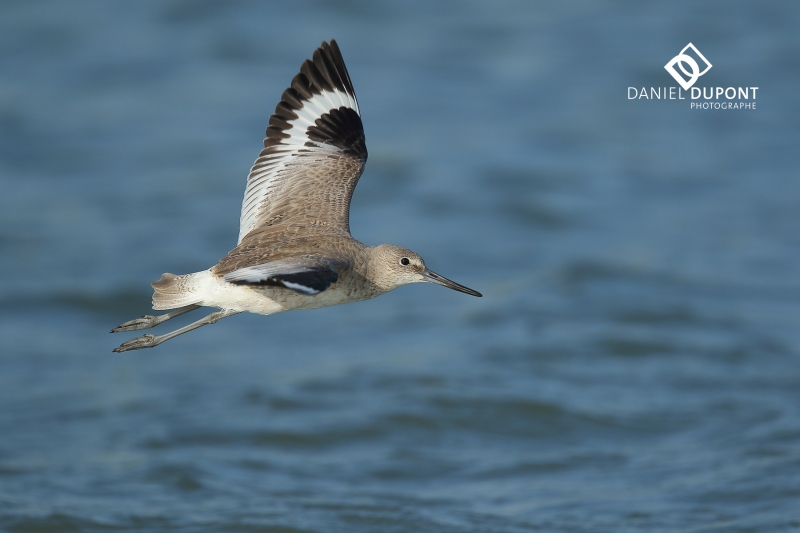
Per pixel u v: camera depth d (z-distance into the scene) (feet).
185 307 33.50
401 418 52.60
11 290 66.59
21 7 113.50
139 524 43.01
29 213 77.15
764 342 60.18
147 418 53.42
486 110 94.63
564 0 117.29
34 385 56.90
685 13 114.21
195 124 90.84
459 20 112.57
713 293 66.28
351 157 35.06
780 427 50.26
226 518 43.37
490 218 77.30
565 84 99.30
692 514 42.73
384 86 98.32
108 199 79.71
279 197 33.65
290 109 35.09
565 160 86.22
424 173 83.97
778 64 102.32
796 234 74.23
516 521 42.73
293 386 56.29
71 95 96.07
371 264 32.24
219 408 54.34
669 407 53.47
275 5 114.11
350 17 112.37
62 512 43.73
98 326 64.03
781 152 87.40
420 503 44.73
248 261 29.91
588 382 56.18
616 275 68.74
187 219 76.33
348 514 43.62
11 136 88.48
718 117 93.61
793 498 43.34
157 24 109.70
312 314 66.39
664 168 84.89
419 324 64.13
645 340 60.39
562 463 48.62
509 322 63.21
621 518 42.75
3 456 49.37
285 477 47.67
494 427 52.01
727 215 77.41
